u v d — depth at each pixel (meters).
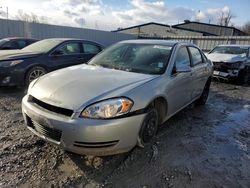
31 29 15.33
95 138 2.35
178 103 3.78
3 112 4.18
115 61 3.75
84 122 2.32
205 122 4.30
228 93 7.04
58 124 2.38
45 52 5.94
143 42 4.12
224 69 8.45
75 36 17.50
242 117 4.79
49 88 2.72
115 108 2.43
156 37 23.33
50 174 2.49
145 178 2.50
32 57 5.66
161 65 3.43
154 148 3.12
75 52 6.57
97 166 2.67
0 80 5.24
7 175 2.43
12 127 3.57
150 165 2.74
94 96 2.48
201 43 20.73
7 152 2.86
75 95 2.52
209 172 2.67
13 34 14.67
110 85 2.72
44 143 3.12
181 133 3.70
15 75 5.35
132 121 2.55
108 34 19.53
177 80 3.51
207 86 5.36
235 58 8.56
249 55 9.19
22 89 5.73
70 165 2.67
